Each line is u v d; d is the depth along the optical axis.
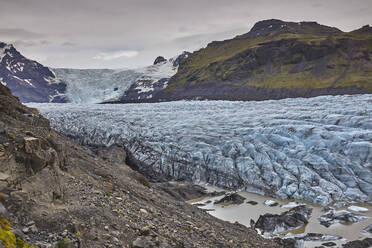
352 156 45.66
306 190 40.69
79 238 9.70
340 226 30.47
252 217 34.06
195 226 16.31
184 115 79.06
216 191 45.12
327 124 57.03
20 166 10.87
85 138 71.25
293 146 49.97
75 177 15.10
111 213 12.43
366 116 55.22
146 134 64.75
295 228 29.86
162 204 19.09
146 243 11.00
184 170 52.88
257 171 46.19
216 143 55.72
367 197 39.50
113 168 25.27
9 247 7.50
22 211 9.48
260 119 64.56
